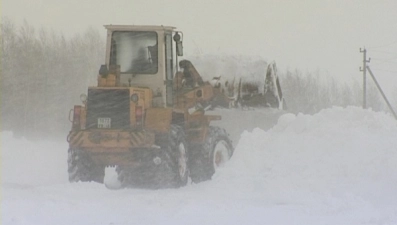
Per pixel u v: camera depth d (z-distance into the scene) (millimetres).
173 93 44906
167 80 43969
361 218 28203
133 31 44062
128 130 40344
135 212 29859
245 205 31609
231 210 30234
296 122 40781
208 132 44562
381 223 27047
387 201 32062
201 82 47375
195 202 32344
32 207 30562
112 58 44094
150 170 40531
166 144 40875
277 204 32094
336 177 35438
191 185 42625
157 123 41125
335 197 32625
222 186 36938
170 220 27922
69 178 40500
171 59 44938
